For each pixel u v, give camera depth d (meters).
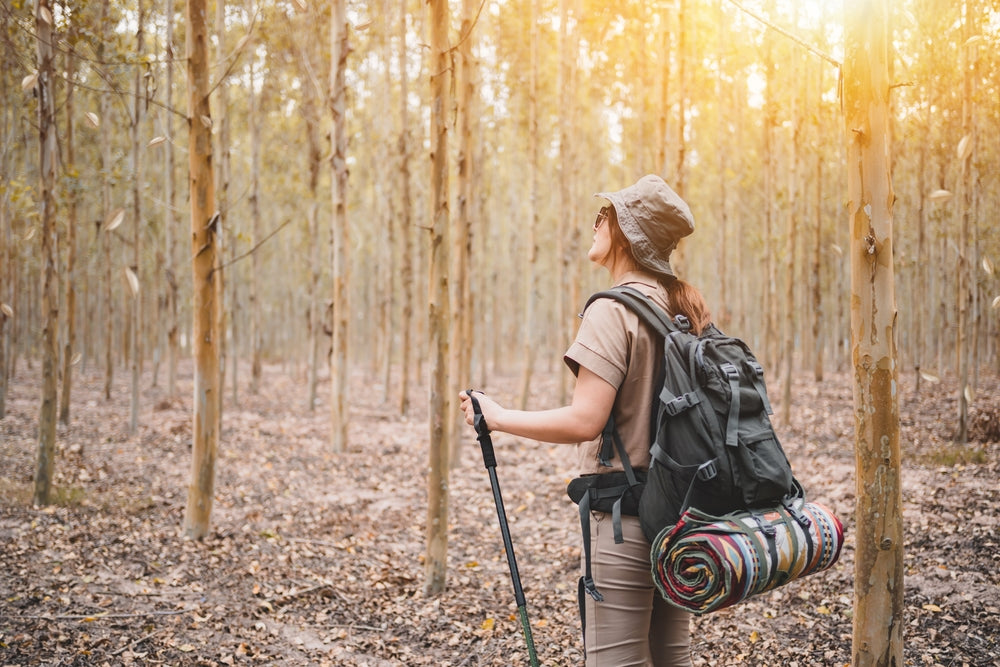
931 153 11.89
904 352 19.53
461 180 8.62
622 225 1.99
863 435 2.17
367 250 23.25
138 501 6.56
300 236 22.91
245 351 28.81
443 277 4.61
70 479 7.36
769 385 15.30
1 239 10.73
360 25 4.46
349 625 4.20
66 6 6.14
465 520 6.60
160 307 16.27
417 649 3.90
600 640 1.92
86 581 4.52
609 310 1.88
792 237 11.12
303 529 6.14
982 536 4.77
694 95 15.26
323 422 12.65
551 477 8.04
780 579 1.70
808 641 3.68
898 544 2.16
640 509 1.81
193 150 5.45
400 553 5.61
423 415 13.85
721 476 1.72
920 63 9.23
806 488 6.94
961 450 7.86
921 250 13.36
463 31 8.00
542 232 27.12
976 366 11.42
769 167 12.79
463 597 4.62
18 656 3.41
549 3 14.97
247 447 9.77
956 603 3.86
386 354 15.58
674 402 1.76
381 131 17.08
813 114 11.93
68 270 10.42
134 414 10.22
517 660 3.72
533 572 5.13
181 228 16.58
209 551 5.31
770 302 16.27
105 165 10.98
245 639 3.89
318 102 13.40
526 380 13.18
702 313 1.99
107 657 3.51
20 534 5.29
